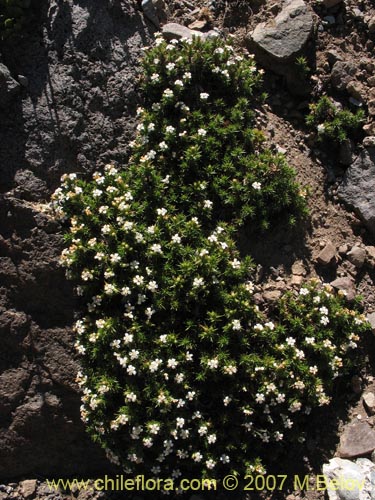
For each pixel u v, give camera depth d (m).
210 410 0.70
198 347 0.69
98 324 0.67
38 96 0.72
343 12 0.82
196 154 0.71
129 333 0.67
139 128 0.72
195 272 0.68
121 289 0.67
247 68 0.77
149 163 0.71
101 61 0.74
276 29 0.79
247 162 0.72
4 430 0.73
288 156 0.77
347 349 0.73
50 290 0.71
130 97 0.75
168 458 0.71
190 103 0.75
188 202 0.72
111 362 0.68
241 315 0.69
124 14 0.77
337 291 0.74
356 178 0.77
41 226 0.70
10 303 0.72
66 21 0.74
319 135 0.78
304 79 0.80
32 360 0.73
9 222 0.71
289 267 0.73
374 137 0.77
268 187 0.72
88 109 0.73
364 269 0.76
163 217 0.69
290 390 0.70
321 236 0.76
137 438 0.67
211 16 0.82
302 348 0.71
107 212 0.69
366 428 0.71
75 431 0.73
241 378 0.69
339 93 0.81
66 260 0.69
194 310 0.69
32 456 0.74
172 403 0.67
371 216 0.76
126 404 0.67
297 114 0.80
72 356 0.72
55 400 0.72
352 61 0.81
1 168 0.71
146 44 0.77
